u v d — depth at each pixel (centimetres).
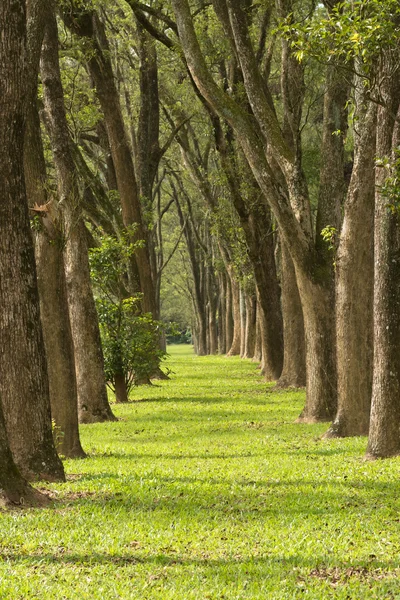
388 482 1162
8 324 1200
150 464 1412
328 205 1989
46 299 1574
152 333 2748
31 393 1212
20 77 1152
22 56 1152
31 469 1212
